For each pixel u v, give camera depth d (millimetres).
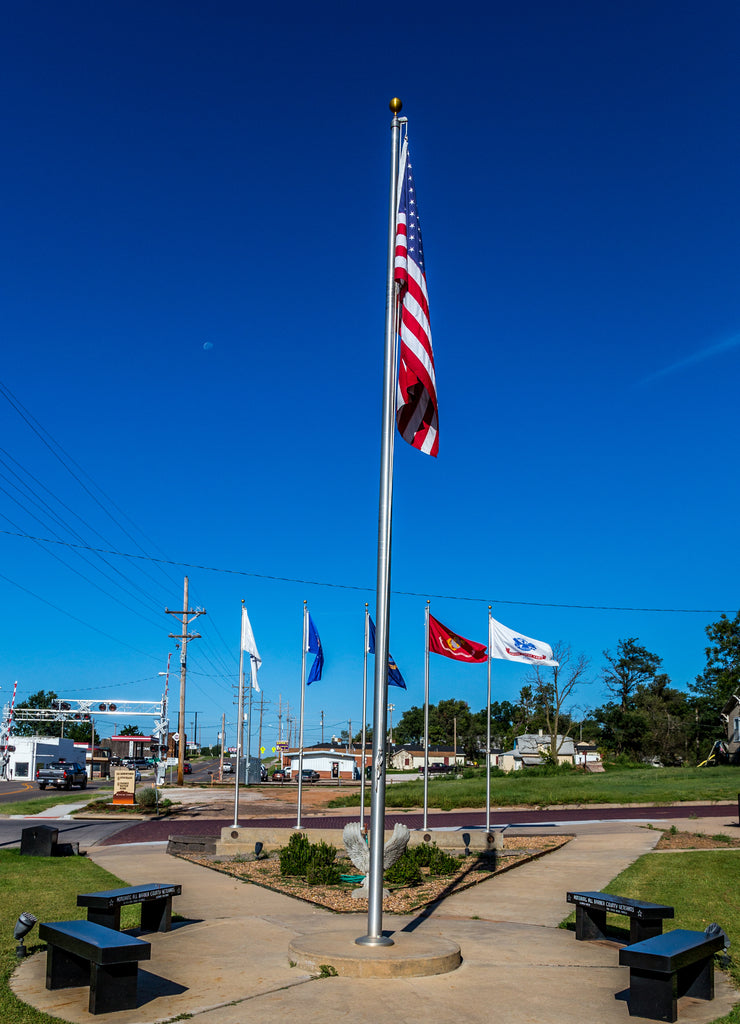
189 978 7734
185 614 55781
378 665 8938
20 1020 6426
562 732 98125
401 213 9805
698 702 83938
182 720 54500
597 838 20500
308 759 81688
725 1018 6801
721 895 12406
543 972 8125
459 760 105688
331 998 7098
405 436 9672
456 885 13562
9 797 42781
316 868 14281
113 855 18062
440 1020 6566
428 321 9695
